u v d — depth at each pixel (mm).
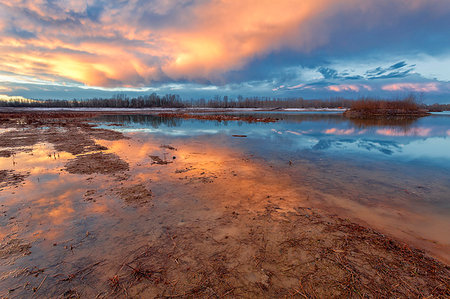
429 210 5031
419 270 3109
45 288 2896
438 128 22875
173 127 25828
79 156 10523
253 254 3535
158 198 5742
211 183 6867
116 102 114250
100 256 3520
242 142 15023
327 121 33344
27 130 21359
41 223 4504
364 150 12273
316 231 4148
